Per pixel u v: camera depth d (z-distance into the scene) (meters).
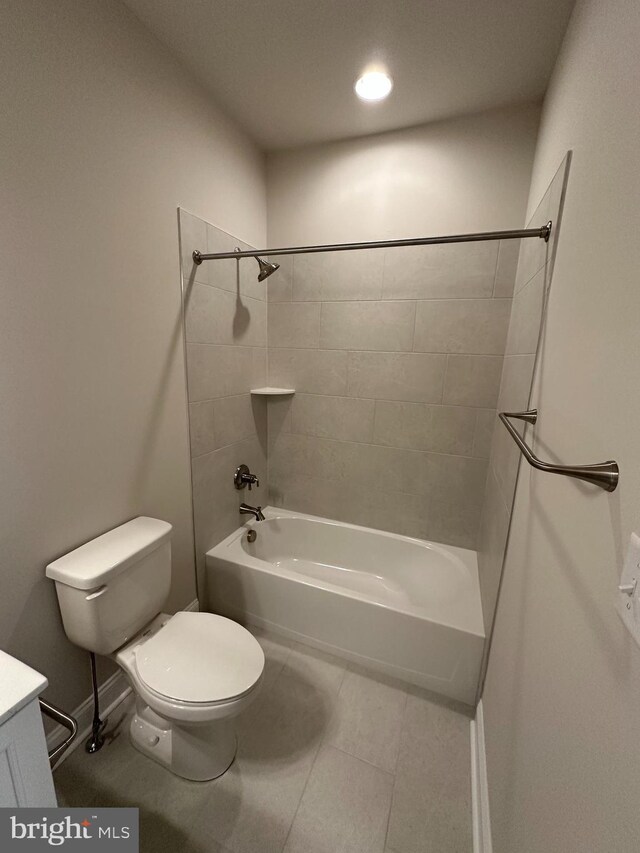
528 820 0.71
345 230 1.97
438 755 1.31
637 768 0.38
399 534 2.20
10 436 1.00
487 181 1.70
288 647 1.77
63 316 1.10
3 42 0.88
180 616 1.36
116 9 1.15
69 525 1.19
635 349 0.50
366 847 1.05
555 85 1.28
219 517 1.99
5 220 0.93
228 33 1.27
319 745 1.33
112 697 1.43
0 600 1.03
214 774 1.21
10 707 0.58
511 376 1.56
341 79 1.48
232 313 1.91
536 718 0.75
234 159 1.79
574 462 0.70
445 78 1.46
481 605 1.60
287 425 2.31
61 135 1.04
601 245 0.69
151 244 1.38
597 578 0.54
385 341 2.00
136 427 1.41
